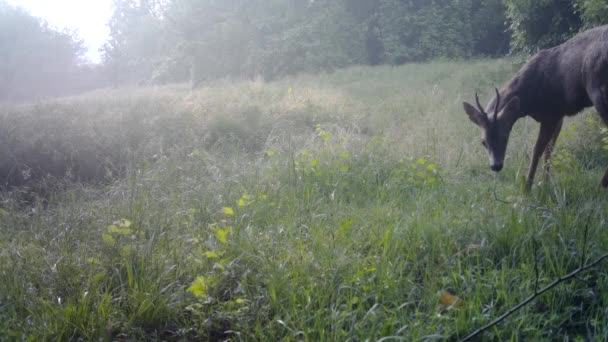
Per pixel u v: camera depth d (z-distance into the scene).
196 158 7.87
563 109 6.96
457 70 18.16
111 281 4.31
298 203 5.90
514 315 3.73
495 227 4.89
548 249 4.43
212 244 4.73
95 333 3.81
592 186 6.18
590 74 6.41
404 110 11.98
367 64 25.34
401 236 4.85
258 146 9.51
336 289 4.13
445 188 6.23
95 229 5.35
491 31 27.14
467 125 9.86
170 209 5.79
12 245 5.11
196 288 3.98
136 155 8.34
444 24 25.33
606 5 9.72
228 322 3.97
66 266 4.46
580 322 3.83
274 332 3.71
